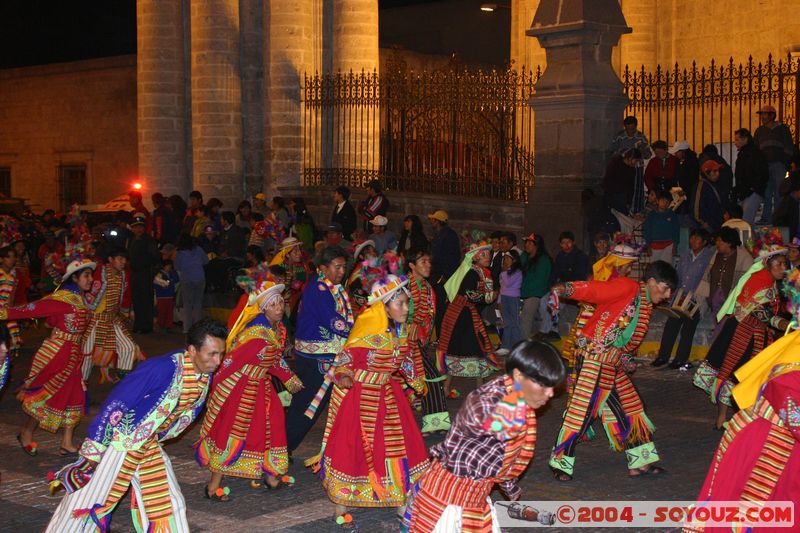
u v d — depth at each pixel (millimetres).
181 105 26547
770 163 16078
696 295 13750
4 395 12602
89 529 5793
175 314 18391
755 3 22969
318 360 8602
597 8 16625
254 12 25719
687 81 16719
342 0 24172
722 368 10062
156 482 5988
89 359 9766
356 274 9047
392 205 20922
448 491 5078
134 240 17547
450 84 20062
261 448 7957
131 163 35125
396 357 7289
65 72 37000
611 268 8750
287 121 24016
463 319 11281
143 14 26375
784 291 5918
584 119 16609
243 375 7891
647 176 16078
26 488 8469
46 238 21094
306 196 23156
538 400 4941
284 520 7496
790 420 5398
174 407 5887
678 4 24375
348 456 7242
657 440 9953
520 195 18625
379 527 7352
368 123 22000
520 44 23125
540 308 15102
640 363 14211
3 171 39562
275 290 7887
